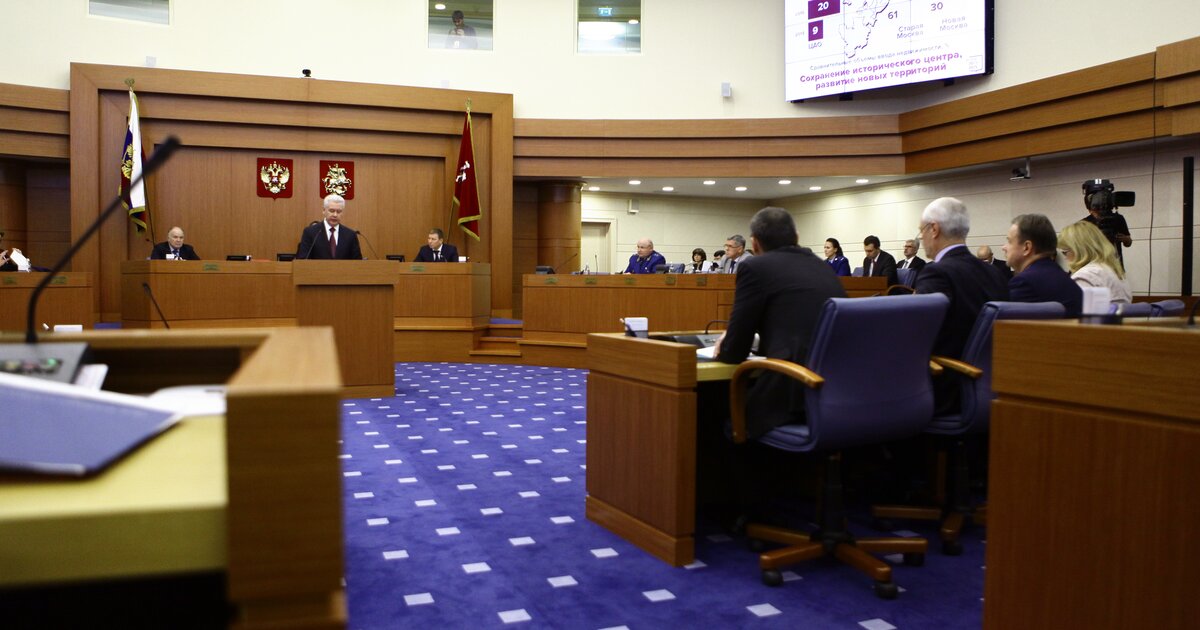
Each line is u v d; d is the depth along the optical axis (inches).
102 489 28.3
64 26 363.9
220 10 386.0
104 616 36.1
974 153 381.1
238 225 385.4
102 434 32.8
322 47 401.4
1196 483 52.4
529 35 430.3
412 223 410.9
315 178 396.5
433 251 352.5
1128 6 320.2
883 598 92.9
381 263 235.8
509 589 95.4
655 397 107.2
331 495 27.5
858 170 424.5
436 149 411.8
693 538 105.2
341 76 404.2
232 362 52.0
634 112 435.8
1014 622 64.0
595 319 318.3
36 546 25.9
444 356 336.5
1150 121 309.7
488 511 127.6
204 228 380.5
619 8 437.7
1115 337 56.9
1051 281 123.4
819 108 428.8
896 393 100.1
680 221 551.2
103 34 368.8
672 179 450.6
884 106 421.4
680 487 103.7
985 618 66.4
